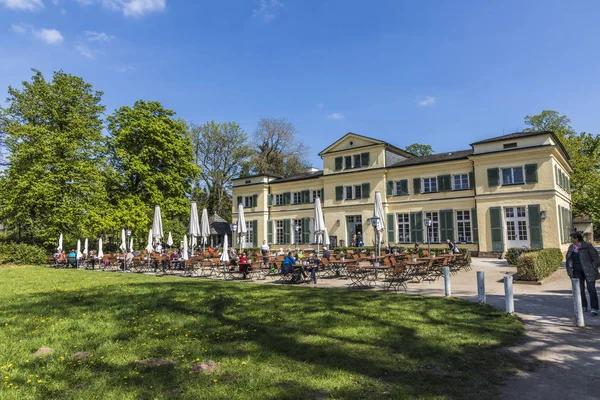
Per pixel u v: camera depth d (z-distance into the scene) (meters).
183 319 8.21
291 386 4.65
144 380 4.86
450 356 5.74
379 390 4.55
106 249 38.06
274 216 41.47
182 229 46.22
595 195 36.16
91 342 6.54
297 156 53.31
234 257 20.98
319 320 7.97
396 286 13.57
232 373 5.11
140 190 35.44
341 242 35.28
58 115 30.95
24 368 5.35
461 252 21.52
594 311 8.47
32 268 25.81
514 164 26.59
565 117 40.47
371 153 34.31
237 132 51.31
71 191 29.89
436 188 30.84
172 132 35.94
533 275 13.38
